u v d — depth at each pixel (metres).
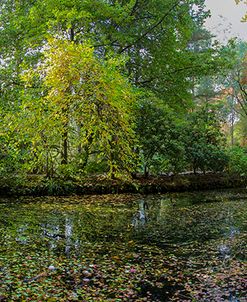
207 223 9.00
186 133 17.09
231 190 16.33
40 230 7.73
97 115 8.38
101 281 5.03
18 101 12.67
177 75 18.11
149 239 7.42
